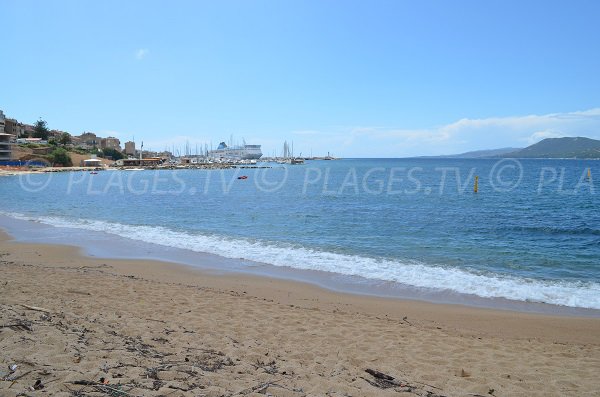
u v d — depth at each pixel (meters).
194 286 10.98
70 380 4.29
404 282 12.05
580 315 9.37
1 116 122.44
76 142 155.00
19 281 9.84
